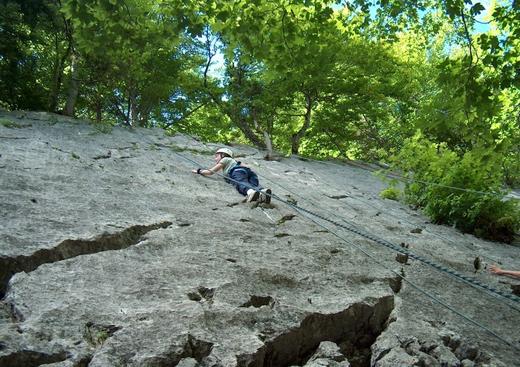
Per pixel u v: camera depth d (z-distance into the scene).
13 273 3.28
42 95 12.33
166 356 2.50
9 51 10.75
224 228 4.82
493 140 5.99
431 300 3.97
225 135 19.25
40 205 4.44
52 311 2.76
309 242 4.89
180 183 6.64
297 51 8.00
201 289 3.34
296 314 3.13
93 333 2.65
